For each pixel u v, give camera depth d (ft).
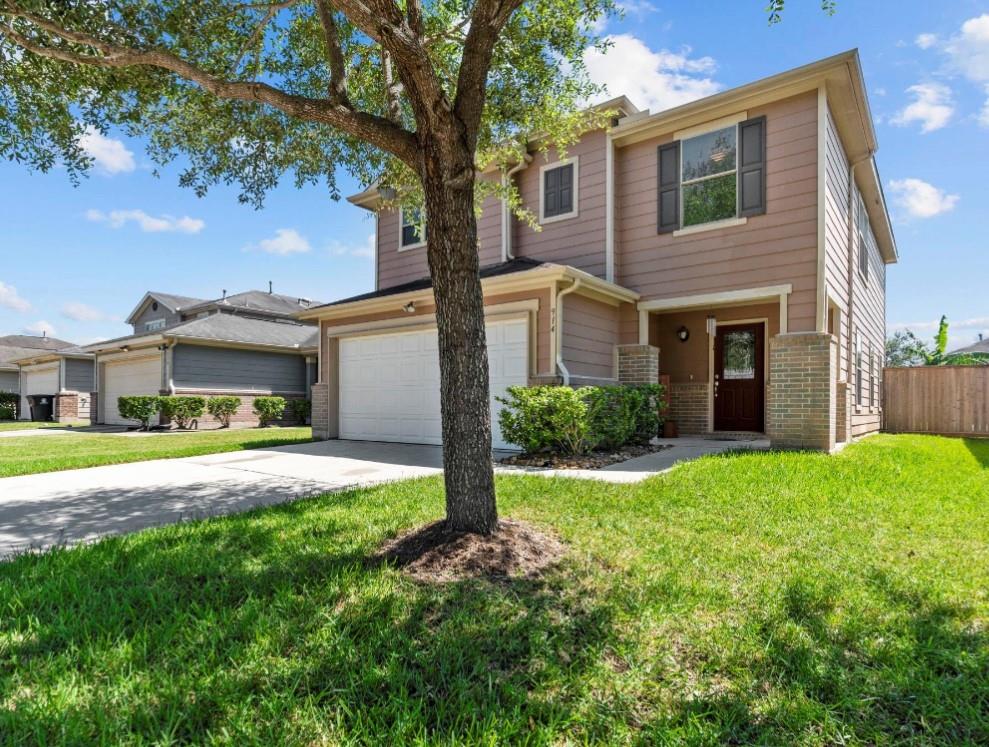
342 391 38.27
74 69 16.71
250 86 13.03
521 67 18.60
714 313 35.40
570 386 27.27
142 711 5.74
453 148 11.19
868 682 6.46
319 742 5.36
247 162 21.38
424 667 6.73
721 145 29.55
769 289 27.58
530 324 28.09
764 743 5.48
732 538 12.01
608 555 10.78
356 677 6.43
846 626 7.84
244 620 7.75
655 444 29.66
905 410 44.60
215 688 6.16
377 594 8.70
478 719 5.76
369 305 35.53
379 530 12.47
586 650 7.20
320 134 21.47
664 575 9.74
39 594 8.82
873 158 34.24
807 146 26.71
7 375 97.76
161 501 17.35
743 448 25.91
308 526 12.95
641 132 31.73
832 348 25.85
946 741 5.55
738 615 8.23
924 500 15.44
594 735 5.60
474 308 11.49
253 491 18.90
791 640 7.45
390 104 14.88
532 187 36.04
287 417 67.31
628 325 32.32
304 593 8.79
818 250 26.13
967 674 6.66
